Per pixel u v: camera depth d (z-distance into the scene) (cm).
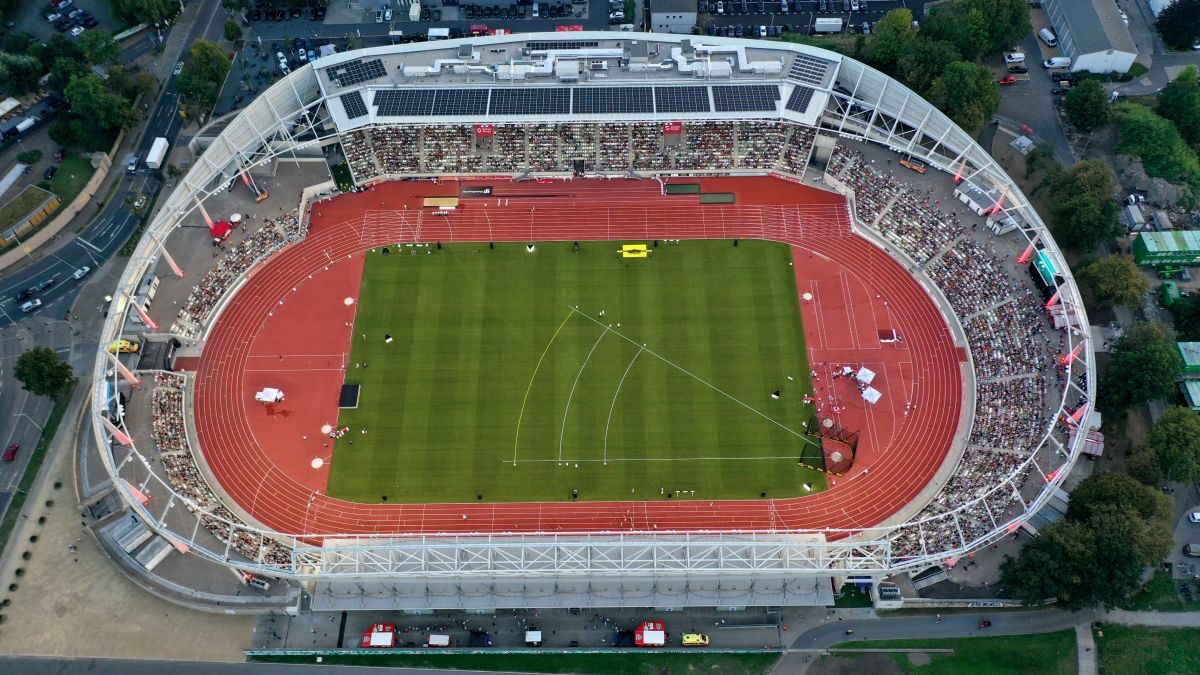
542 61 14638
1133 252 13838
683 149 15000
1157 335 12081
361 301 13588
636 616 10825
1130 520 10362
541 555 10325
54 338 13100
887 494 11719
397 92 14338
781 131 14950
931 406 12494
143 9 16588
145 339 12781
